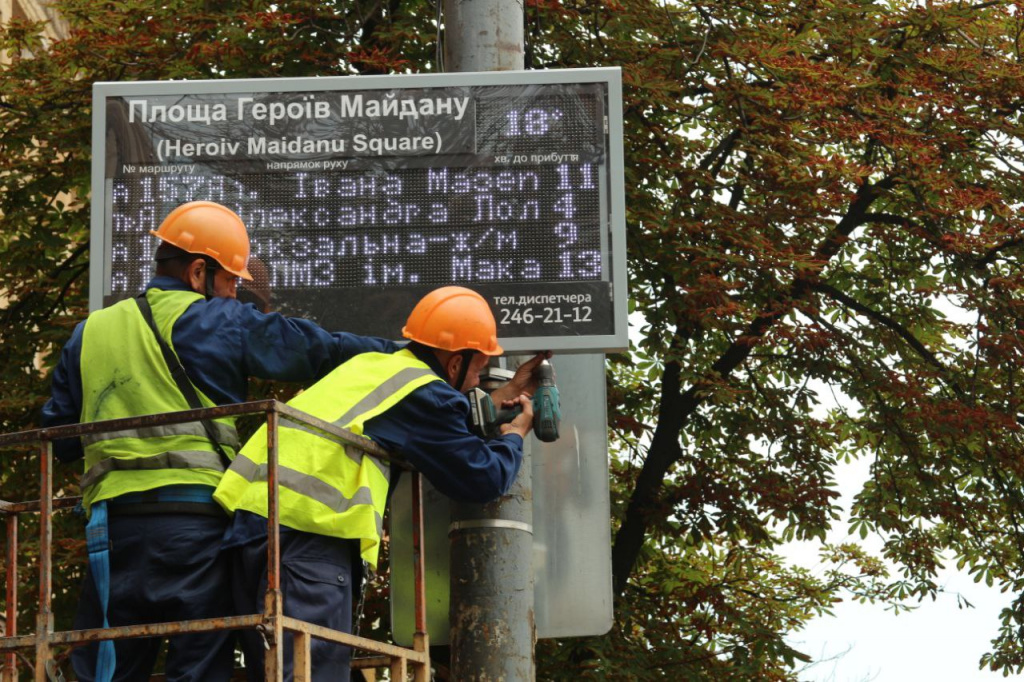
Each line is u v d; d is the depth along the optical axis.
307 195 7.53
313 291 7.43
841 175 15.01
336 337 5.81
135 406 5.37
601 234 7.48
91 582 5.46
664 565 17.34
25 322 15.62
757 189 15.43
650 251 15.12
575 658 14.70
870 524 16.92
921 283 16.84
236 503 5.27
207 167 7.55
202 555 5.27
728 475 16.84
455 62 7.82
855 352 16.50
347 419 5.42
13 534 6.09
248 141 7.57
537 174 7.54
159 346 5.44
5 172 15.60
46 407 5.63
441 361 6.18
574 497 7.84
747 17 16.61
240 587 5.25
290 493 5.24
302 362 5.66
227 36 14.44
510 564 7.06
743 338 15.14
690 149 15.56
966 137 16.30
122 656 5.44
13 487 14.48
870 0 16.67
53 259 15.70
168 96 7.60
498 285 7.41
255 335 5.59
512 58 7.80
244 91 7.62
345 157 7.57
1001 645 16.89
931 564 16.95
